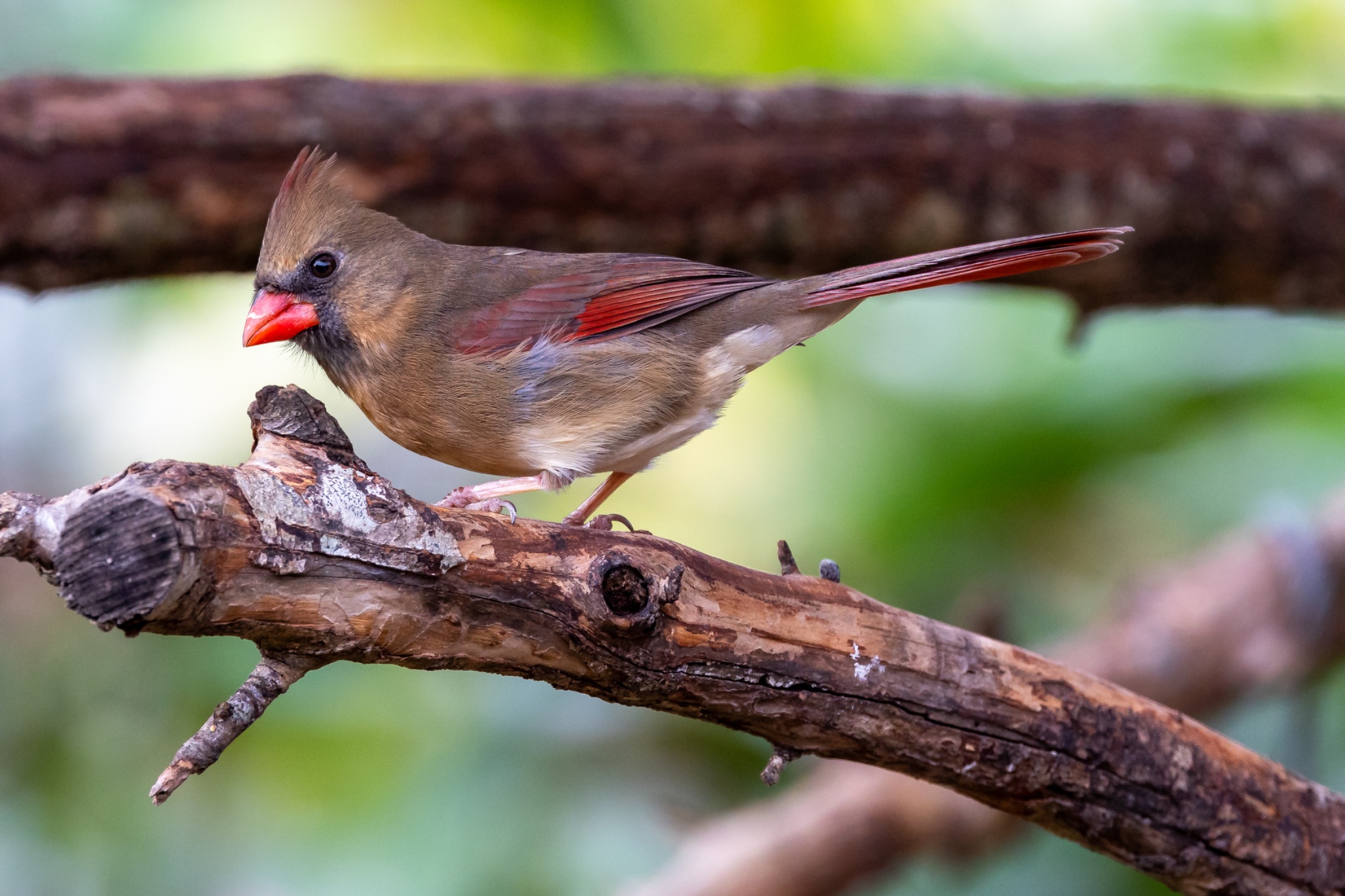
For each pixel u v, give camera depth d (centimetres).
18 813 1069
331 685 1115
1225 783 662
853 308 827
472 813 1075
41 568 484
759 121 1011
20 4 1238
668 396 809
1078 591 1236
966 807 1111
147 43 1248
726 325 818
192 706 1102
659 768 1169
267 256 798
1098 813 655
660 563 581
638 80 1022
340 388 820
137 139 881
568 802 1098
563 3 1282
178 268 923
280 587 509
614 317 801
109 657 1109
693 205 1002
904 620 630
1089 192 1051
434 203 959
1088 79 1269
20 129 859
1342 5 1227
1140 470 1159
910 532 1181
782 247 1034
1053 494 1177
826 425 1226
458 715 1120
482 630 553
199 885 1066
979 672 634
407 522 532
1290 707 1218
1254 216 1073
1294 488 1154
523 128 966
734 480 1291
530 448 798
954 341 1200
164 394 1323
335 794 1102
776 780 638
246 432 1307
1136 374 1146
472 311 791
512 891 1056
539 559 558
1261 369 1139
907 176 1030
